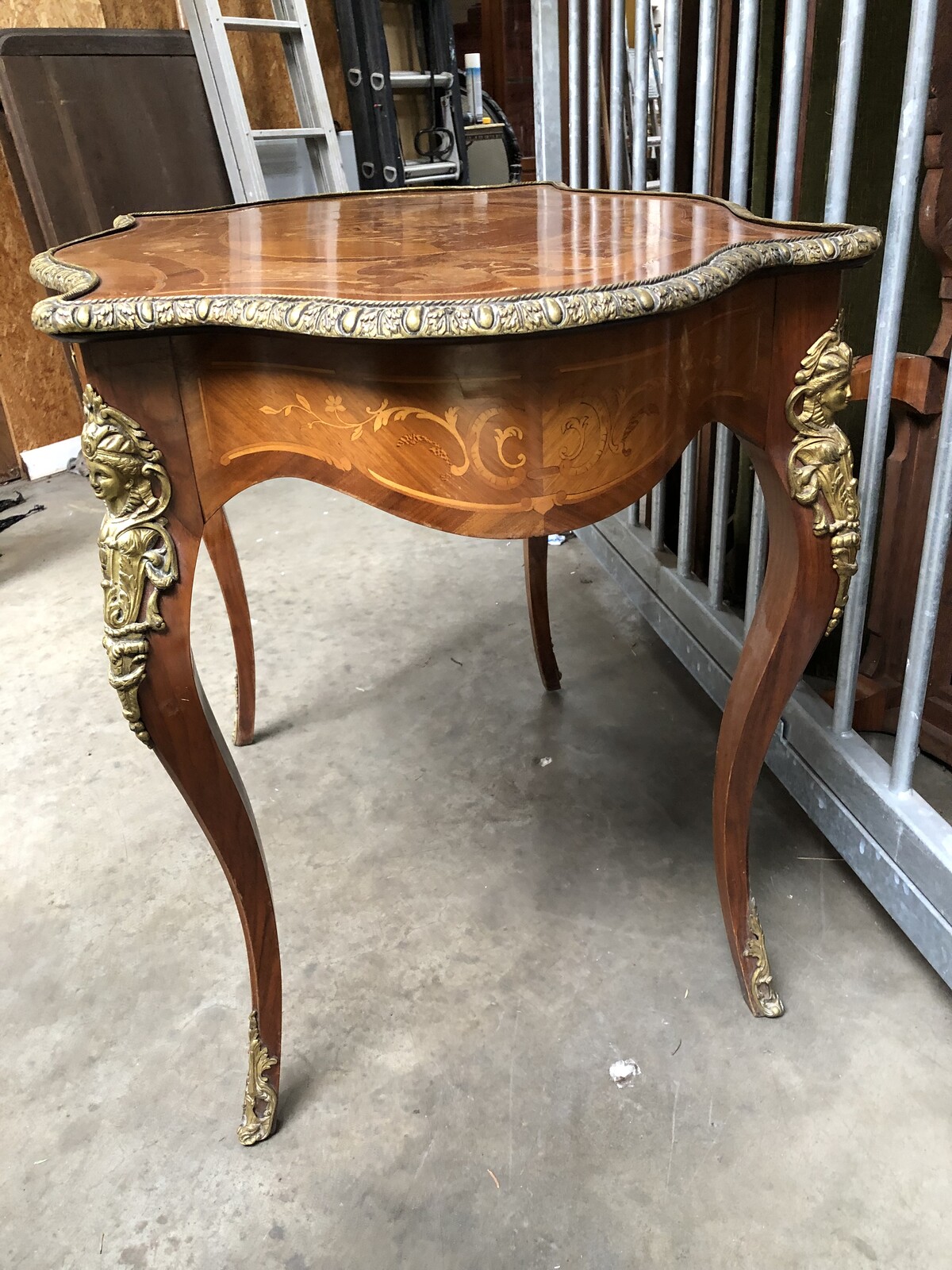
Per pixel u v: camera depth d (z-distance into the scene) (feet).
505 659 5.03
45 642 5.51
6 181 7.78
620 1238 2.29
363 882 3.52
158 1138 2.61
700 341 1.96
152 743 2.15
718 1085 2.64
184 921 3.40
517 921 3.29
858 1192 2.35
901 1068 2.66
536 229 2.46
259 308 1.64
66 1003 3.07
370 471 1.91
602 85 5.36
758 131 3.94
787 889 3.34
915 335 3.52
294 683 4.94
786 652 2.42
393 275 1.86
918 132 2.49
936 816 2.89
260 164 8.66
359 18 8.67
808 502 2.23
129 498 1.94
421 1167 2.49
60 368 8.52
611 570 5.62
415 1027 2.90
